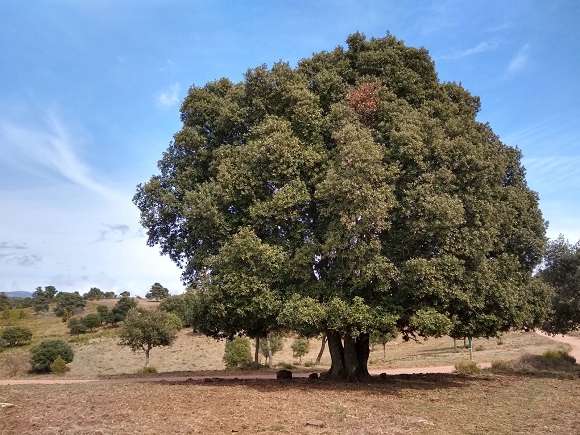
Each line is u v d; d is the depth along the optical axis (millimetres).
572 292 22109
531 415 11961
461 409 12734
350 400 13672
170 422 10023
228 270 15688
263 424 9977
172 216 19469
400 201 15547
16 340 64750
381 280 14555
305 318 14438
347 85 18438
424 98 18594
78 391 15305
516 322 17188
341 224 14766
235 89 19781
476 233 15078
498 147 19703
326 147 17547
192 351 58500
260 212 15984
